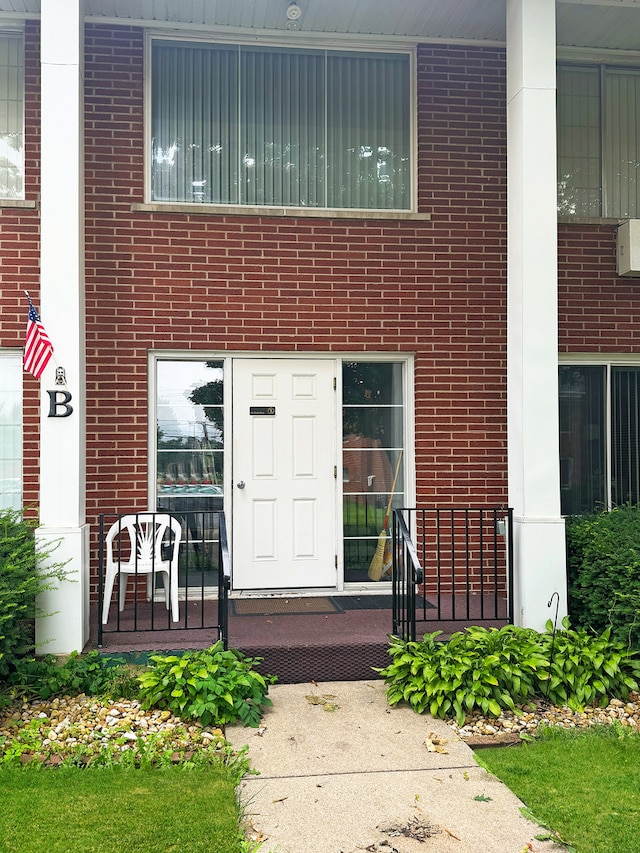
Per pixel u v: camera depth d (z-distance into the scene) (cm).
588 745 399
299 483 636
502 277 655
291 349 627
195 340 616
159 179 631
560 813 327
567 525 561
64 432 495
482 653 459
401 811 330
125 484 604
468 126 657
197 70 641
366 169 659
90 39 612
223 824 313
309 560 636
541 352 527
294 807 333
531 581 516
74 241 500
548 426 526
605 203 691
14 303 596
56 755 377
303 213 629
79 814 320
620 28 641
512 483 540
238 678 427
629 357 680
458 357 648
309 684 484
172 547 586
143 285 611
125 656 475
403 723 425
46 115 500
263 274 626
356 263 637
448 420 645
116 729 402
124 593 558
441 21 625
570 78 693
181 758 374
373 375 652
